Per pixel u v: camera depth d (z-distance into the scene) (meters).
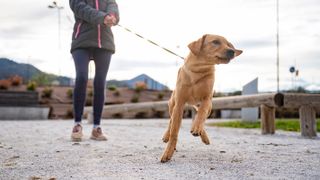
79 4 4.96
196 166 3.06
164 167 3.01
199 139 5.46
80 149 4.12
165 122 12.15
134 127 8.71
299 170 2.92
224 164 3.17
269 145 4.70
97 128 5.21
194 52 3.44
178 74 3.63
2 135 5.93
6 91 15.52
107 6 5.26
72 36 5.16
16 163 3.20
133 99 19.70
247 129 8.27
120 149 4.16
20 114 14.54
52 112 16.28
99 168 2.96
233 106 7.44
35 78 28.05
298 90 17.28
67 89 20.11
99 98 5.20
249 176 2.67
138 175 2.69
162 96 20.80
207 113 3.47
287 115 15.79
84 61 5.05
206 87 3.46
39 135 5.98
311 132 6.09
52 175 2.71
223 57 3.40
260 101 6.73
